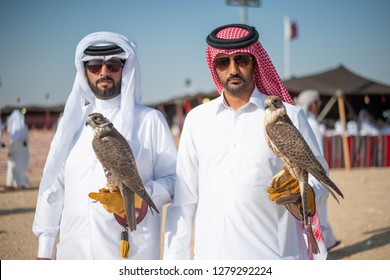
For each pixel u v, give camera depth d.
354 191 11.91
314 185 3.05
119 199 3.02
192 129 3.18
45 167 3.41
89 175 3.29
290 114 3.09
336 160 17.16
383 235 7.46
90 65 3.38
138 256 3.23
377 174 15.45
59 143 3.40
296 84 21.70
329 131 20.06
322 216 6.59
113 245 3.22
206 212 3.04
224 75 3.05
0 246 7.10
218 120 3.10
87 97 3.58
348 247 6.91
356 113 23.70
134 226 2.95
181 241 3.18
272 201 2.96
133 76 3.38
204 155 3.08
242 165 2.97
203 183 3.08
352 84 21.88
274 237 2.97
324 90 20.89
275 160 3.00
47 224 3.45
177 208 3.23
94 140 3.04
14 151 13.16
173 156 3.45
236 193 2.95
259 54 3.11
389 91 21.61
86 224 3.25
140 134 3.38
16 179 13.23
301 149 2.78
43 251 3.40
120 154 2.95
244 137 3.03
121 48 3.38
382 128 20.92
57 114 37.16
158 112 3.49
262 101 3.13
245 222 2.94
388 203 10.15
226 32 3.12
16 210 10.04
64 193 3.44
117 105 3.51
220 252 2.97
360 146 17.47
